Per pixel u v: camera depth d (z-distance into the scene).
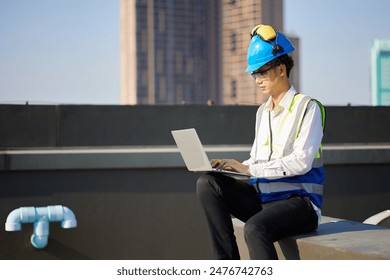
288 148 3.61
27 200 8.15
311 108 3.58
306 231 3.64
